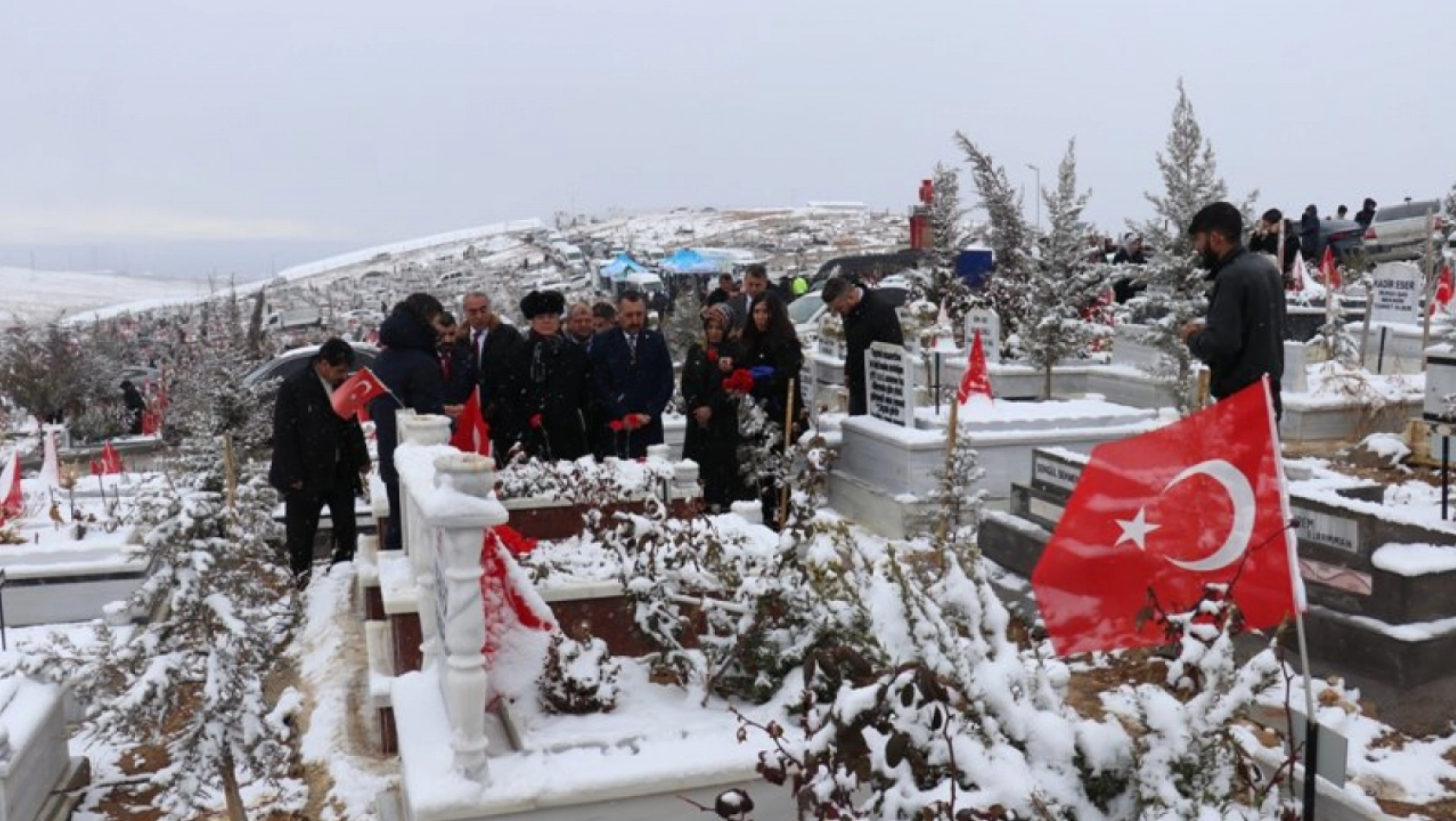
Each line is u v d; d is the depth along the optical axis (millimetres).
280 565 9812
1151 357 14062
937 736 3250
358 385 8289
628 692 4863
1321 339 14227
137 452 18547
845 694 3225
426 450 5453
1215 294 6715
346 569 9805
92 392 26516
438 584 4609
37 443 21344
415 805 3955
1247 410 3744
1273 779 3506
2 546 9734
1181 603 3846
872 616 3814
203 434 10523
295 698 7246
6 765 5875
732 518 7266
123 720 5734
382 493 8734
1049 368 14344
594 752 4270
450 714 4270
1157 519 3855
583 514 6918
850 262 27188
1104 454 3906
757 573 4996
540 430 9664
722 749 4262
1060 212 14508
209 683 5762
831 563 4273
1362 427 12227
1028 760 3426
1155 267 11336
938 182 18844
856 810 3666
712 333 10117
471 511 3943
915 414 10758
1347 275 21672
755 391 9961
